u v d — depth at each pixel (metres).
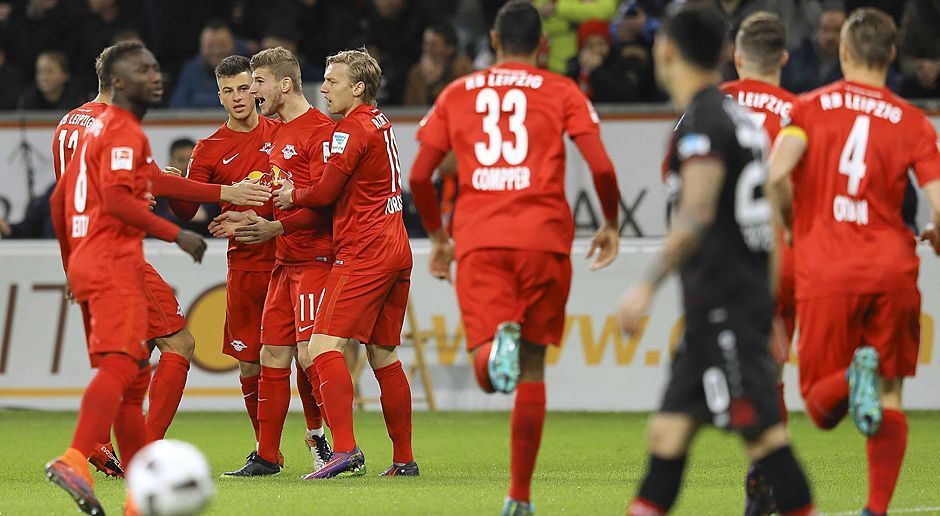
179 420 42.34
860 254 20.20
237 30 57.38
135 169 20.88
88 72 57.16
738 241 16.03
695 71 16.53
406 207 46.75
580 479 27.70
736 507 22.62
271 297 28.52
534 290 20.42
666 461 15.98
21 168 48.91
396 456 28.44
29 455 33.53
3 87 56.06
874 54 20.73
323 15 56.78
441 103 21.05
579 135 20.47
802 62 48.78
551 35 54.75
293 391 45.97
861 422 19.02
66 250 22.34
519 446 20.20
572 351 44.19
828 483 26.61
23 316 45.41
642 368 43.91
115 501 24.11
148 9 57.81
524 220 20.31
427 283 44.84
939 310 43.06
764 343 15.95
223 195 27.23
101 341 20.75
